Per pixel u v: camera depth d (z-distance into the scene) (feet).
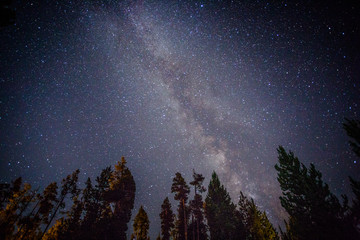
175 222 103.09
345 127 32.76
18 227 65.57
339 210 38.06
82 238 59.31
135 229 78.02
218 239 85.46
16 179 70.33
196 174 98.73
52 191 77.97
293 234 45.29
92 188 80.94
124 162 101.14
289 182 48.52
